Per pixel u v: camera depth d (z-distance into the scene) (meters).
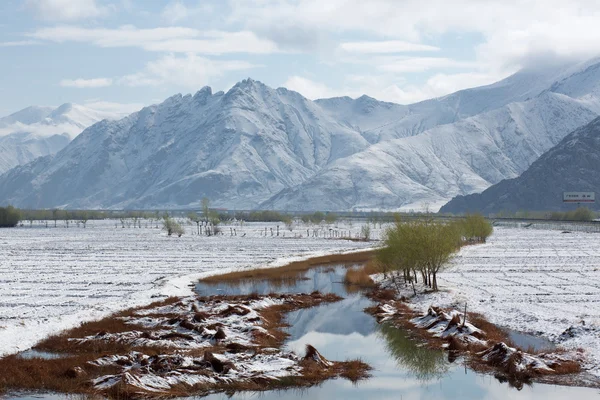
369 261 95.50
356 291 65.44
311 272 83.88
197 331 41.56
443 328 42.50
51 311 49.81
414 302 55.88
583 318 43.28
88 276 76.19
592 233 161.62
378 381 31.84
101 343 38.22
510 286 61.84
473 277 70.25
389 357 36.62
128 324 44.34
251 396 29.58
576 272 74.25
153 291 61.78
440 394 29.52
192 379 31.12
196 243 145.88
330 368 34.06
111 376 30.69
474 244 125.94
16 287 65.50
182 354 35.53
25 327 42.59
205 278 76.62
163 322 44.62
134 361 33.78
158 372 31.81
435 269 62.31
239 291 65.50
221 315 47.28
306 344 38.81
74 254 112.31
